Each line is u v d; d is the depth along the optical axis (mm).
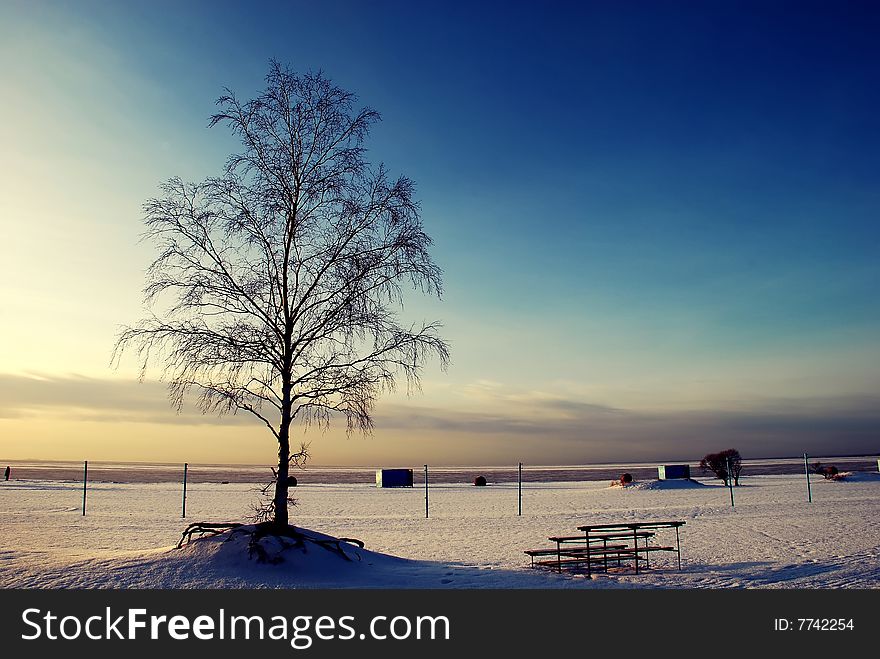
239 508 40594
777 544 22328
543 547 22828
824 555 19531
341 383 16844
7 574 14711
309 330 17172
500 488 69188
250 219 16891
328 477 130125
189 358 16188
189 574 14859
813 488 56531
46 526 28281
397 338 17391
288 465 17078
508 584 15289
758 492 53062
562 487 70625
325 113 17844
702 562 18688
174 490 60594
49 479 90312
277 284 17047
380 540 25234
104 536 24859
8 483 65188
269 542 15883
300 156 17672
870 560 18375
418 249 17328
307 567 15703
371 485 80812
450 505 44438
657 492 56344
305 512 38438
